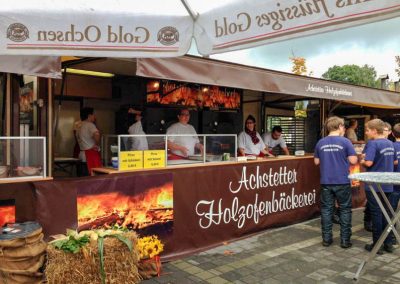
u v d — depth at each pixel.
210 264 4.36
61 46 2.60
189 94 7.35
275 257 4.61
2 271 2.98
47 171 4.07
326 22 2.16
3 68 2.96
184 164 4.80
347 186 5.03
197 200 4.84
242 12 2.61
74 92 6.64
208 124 7.68
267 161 5.81
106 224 3.97
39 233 3.20
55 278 2.91
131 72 6.32
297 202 6.37
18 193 3.43
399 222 4.45
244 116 9.48
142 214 4.27
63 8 2.62
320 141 5.24
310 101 9.37
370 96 7.11
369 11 1.98
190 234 4.75
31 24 2.54
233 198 5.29
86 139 5.88
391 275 4.07
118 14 2.71
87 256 2.92
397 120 10.95
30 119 4.38
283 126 10.35
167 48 2.82
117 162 4.25
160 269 4.04
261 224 5.73
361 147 7.83
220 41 2.76
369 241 5.30
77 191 3.77
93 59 4.62
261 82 4.88
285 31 2.37
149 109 6.76
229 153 5.43
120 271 3.05
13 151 3.45
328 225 5.08
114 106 7.28
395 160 5.23
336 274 4.08
